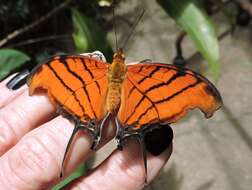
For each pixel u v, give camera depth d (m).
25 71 0.20
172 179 0.42
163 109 0.16
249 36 0.57
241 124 0.47
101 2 0.32
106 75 0.17
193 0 0.30
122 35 0.59
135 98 0.16
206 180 0.42
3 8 0.53
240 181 0.42
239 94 0.50
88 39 0.30
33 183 0.16
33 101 0.18
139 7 0.63
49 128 0.16
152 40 0.58
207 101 0.16
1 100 0.20
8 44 0.53
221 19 0.59
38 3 0.55
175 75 0.16
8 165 0.16
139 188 0.17
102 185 0.17
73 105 0.16
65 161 0.16
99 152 0.44
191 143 0.46
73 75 0.17
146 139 0.17
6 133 0.18
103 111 0.16
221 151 0.45
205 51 0.30
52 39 0.56
